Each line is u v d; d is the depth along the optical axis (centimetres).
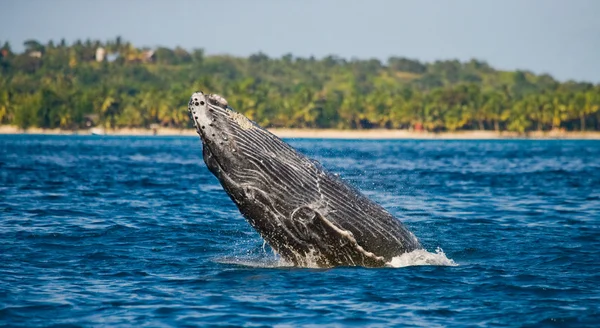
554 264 7038
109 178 17912
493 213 11206
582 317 5359
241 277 6419
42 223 9556
